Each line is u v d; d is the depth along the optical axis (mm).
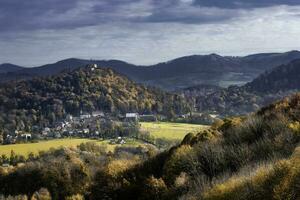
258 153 15430
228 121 23000
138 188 20141
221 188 10398
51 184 34312
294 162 9391
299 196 8539
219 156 16328
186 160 18094
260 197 9188
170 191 16328
